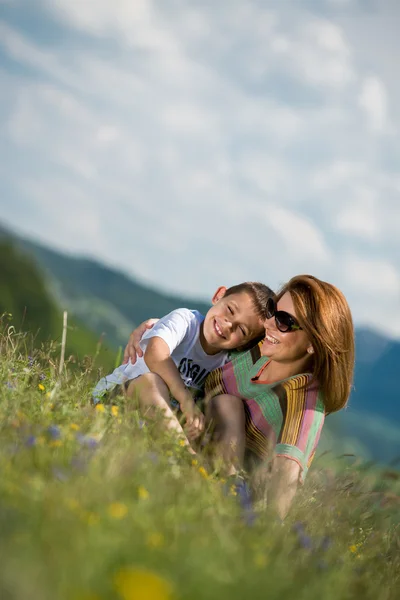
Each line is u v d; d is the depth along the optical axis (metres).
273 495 3.40
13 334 4.42
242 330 4.33
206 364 4.45
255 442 4.06
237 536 2.63
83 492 2.34
